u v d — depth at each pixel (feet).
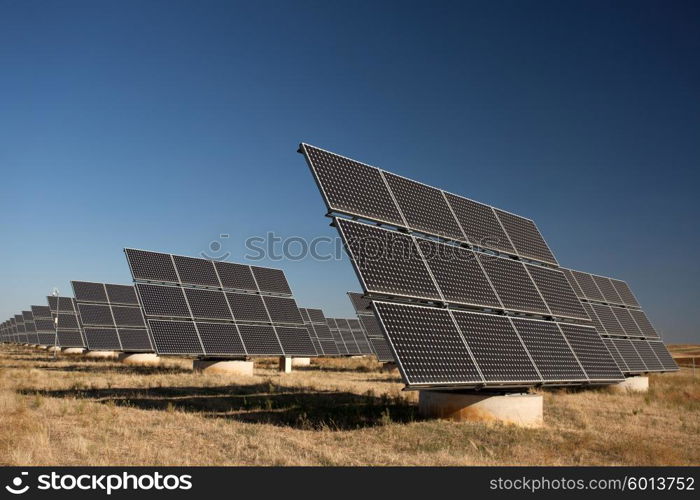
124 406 62.59
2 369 107.34
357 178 57.88
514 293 66.44
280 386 86.94
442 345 50.67
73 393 73.10
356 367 153.79
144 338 143.23
